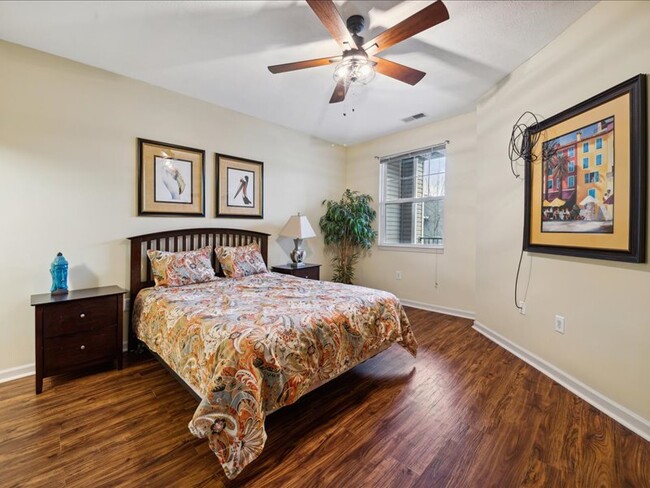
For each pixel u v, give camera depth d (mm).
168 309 2082
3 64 2184
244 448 1303
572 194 2057
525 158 2492
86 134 2543
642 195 1601
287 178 4180
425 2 1821
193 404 1907
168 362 1936
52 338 2070
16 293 2244
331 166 4824
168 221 3039
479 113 3229
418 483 1318
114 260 2699
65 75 2434
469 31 2098
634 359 1668
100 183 2619
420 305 4242
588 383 1949
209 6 1857
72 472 1367
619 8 1732
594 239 1891
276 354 1524
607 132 1794
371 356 2236
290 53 2373
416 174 4312
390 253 4570
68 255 2469
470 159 3654
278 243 4094
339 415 1805
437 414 1812
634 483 1307
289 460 1454
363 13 1917
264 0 1804
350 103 3348
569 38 2070
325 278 4766
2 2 1802
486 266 3146
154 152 2920
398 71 2068
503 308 2873
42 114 2338
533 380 2223
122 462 1430
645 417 1609
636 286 1662
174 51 2346
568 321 2115
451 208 3869
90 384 2145
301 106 3426
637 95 1609
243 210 3664
